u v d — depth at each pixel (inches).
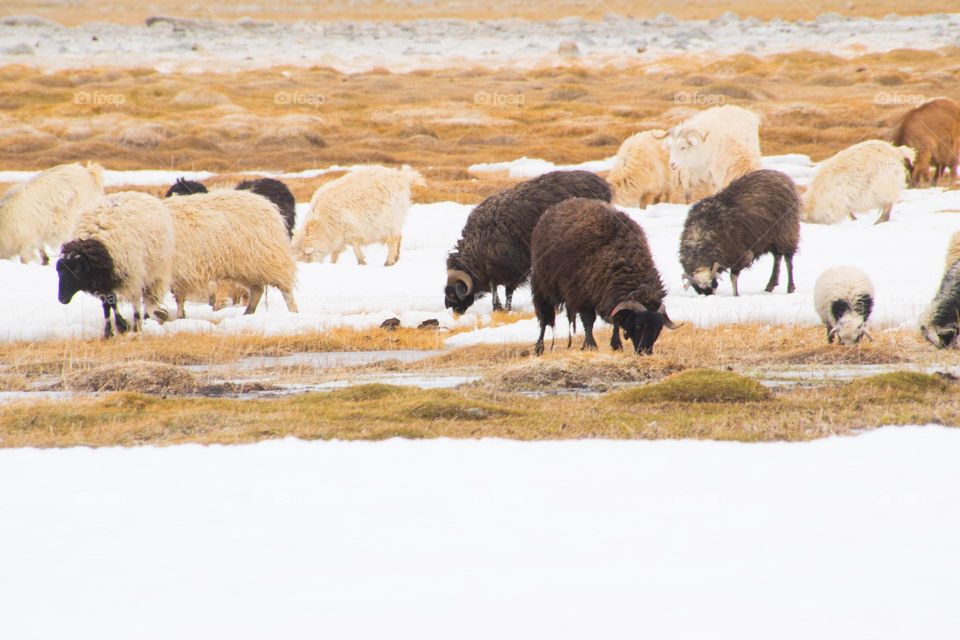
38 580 783.7
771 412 1298.0
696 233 2343.8
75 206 3011.8
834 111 6727.4
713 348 1836.9
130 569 802.2
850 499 940.6
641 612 722.8
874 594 746.2
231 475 1043.9
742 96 7741.1
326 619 716.0
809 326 2053.4
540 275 1823.3
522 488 983.0
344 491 981.8
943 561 800.3
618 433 1210.0
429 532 871.1
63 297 2034.9
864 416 1258.6
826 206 3329.2
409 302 2511.1
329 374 1770.4
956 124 4315.9
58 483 1024.2
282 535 868.0
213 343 2026.3
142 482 1024.2
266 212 2300.7
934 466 1041.5
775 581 770.2
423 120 7081.7
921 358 1742.1
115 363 1727.4
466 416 1316.4
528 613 721.6
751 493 961.5
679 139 3526.1
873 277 2497.5
